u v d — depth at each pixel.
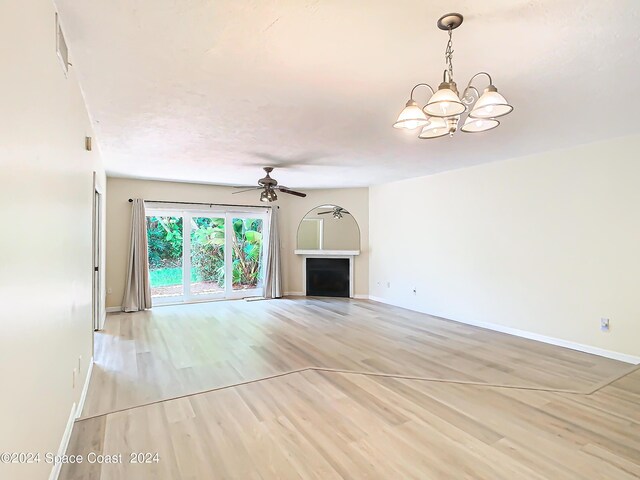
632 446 2.35
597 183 4.12
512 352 4.27
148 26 1.88
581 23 1.84
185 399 3.01
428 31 1.92
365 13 1.76
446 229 5.99
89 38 1.99
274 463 2.17
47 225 1.74
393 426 2.59
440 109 1.94
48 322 1.76
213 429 2.54
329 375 3.55
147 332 5.07
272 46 2.07
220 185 7.36
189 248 7.25
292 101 2.87
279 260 7.93
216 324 5.54
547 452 2.29
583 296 4.27
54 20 1.75
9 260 1.24
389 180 6.89
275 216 7.91
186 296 7.23
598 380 3.44
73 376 2.51
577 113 3.15
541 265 4.68
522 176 4.87
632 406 2.91
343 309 6.69
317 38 1.99
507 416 2.75
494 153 4.66
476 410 2.84
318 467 2.13
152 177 6.39
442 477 2.05
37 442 1.58
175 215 7.10
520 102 2.89
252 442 2.38
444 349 4.38
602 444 2.38
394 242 7.09
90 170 3.36
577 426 2.60
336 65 2.30
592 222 4.18
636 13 1.75
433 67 2.32
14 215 1.29
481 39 1.99
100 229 5.07
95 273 5.13
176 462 2.17
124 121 3.34
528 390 3.22
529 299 4.82
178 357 4.05
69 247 2.31
